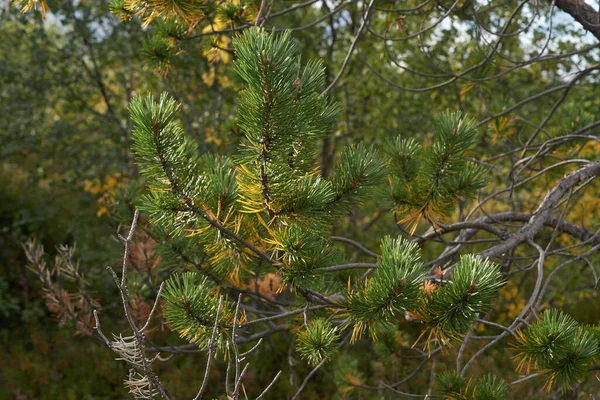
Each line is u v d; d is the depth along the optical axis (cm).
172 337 595
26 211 708
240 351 601
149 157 168
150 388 156
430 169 220
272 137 161
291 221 180
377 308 175
